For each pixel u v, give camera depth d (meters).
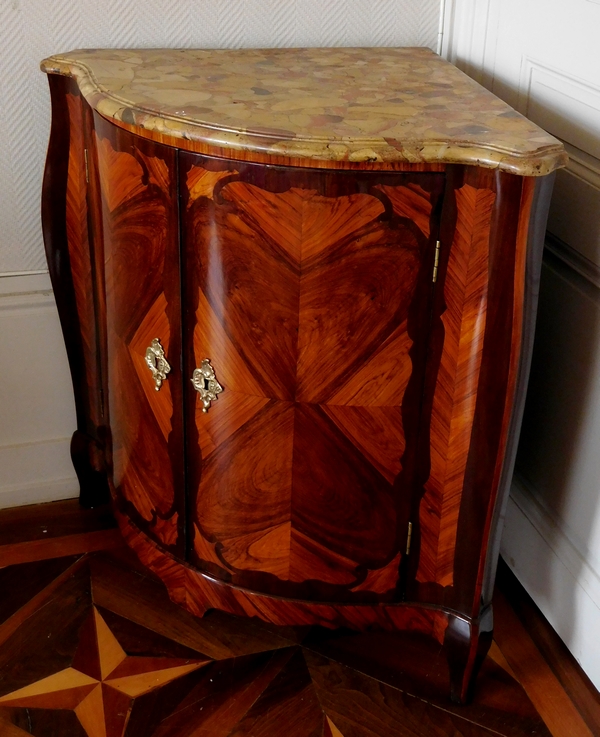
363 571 1.24
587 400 1.27
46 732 1.24
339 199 1.00
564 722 1.28
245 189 1.01
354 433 1.14
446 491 1.16
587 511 1.31
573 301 1.29
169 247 1.11
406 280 1.05
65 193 1.36
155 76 1.20
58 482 1.71
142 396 1.26
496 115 1.06
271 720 1.27
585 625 1.33
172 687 1.32
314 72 1.27
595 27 1.13
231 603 1.29
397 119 1.03
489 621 1.24
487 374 1.05
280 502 1.19
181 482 1.26
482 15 1.42
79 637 1.40
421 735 1.25
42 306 1.56
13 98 1.40
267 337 1.10
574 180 1.23
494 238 0.98
